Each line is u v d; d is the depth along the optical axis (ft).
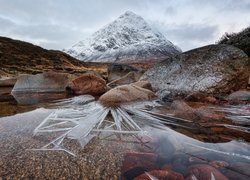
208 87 17.75
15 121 9.95
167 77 22.45
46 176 5.10
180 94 18.98
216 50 20.04
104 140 7.47
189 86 19.01
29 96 20.54
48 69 113.91
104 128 8.89
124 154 6.32
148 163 5.71
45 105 15.29
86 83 21.58
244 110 12.43
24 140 7.32
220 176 4.87
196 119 10.56
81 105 14.76
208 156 6.10
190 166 5.44
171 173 5.07
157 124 9.67
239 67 18.52
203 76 18.86
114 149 6.69
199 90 17.97
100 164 5.71
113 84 30.83
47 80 24.08
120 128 8.89
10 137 7.60
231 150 6.57
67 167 5.53
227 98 16.40
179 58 22.91
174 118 10.78
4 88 28.22
